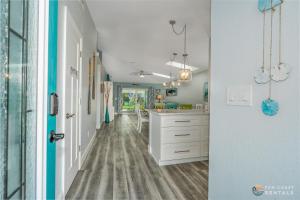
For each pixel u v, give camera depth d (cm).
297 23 83
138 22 382
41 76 96
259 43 100
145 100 1365
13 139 92
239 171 112
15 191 93
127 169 277
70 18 210
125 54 687
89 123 378
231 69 119
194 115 318
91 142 410
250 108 105
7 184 87
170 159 304
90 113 392
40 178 95
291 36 85
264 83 98
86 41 324
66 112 197
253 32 104
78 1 257
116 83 1305
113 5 317
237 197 114
